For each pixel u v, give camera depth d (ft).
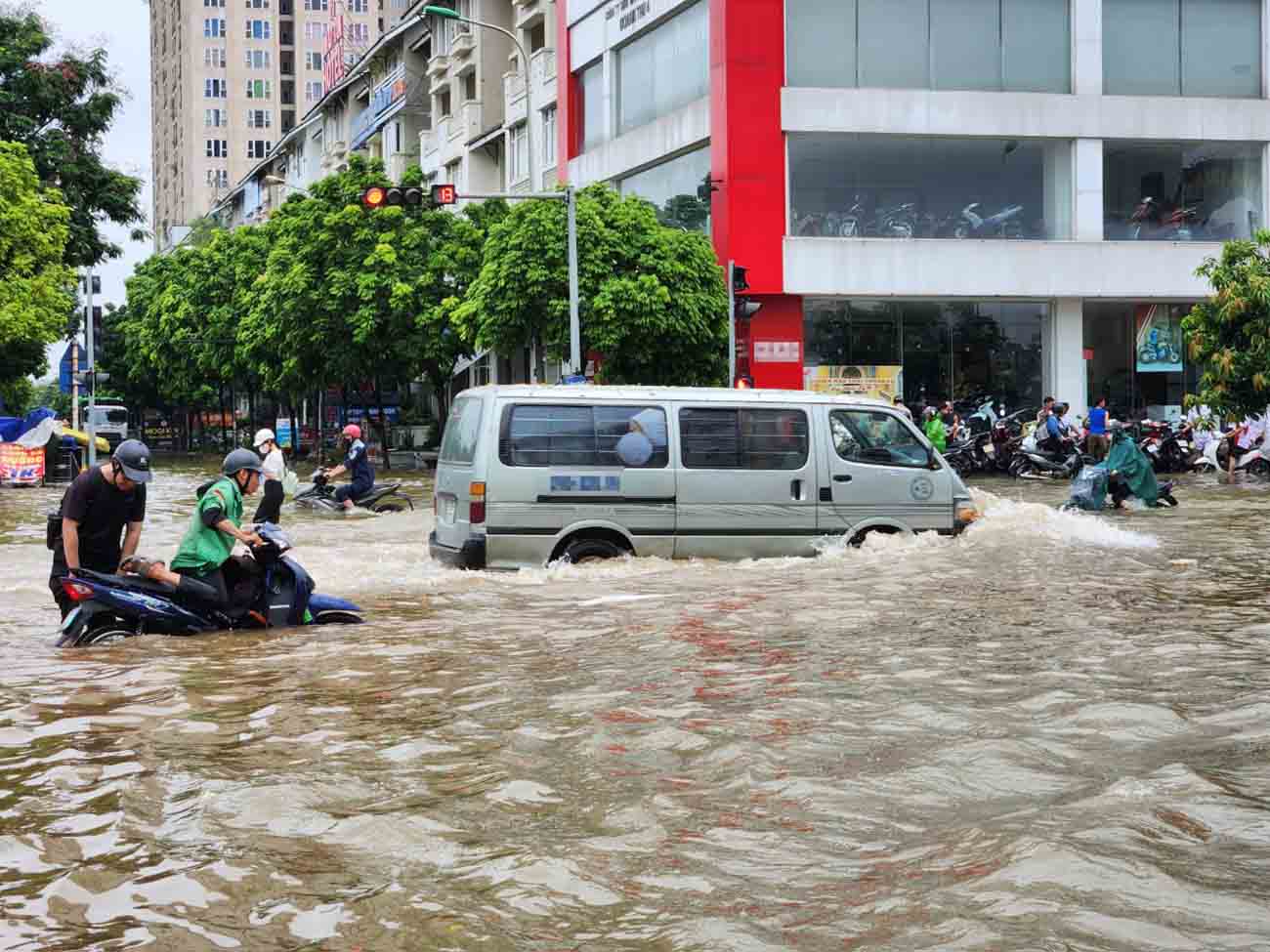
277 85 409.08
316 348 131.03
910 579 37.47
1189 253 104.37
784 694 22.35
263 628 31.17
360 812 15.90
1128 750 18.29
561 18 128.06
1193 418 96.12
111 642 29.60
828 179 99.91
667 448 41.04
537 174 141.08
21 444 98.89
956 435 95.14
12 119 128.36
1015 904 11.92
